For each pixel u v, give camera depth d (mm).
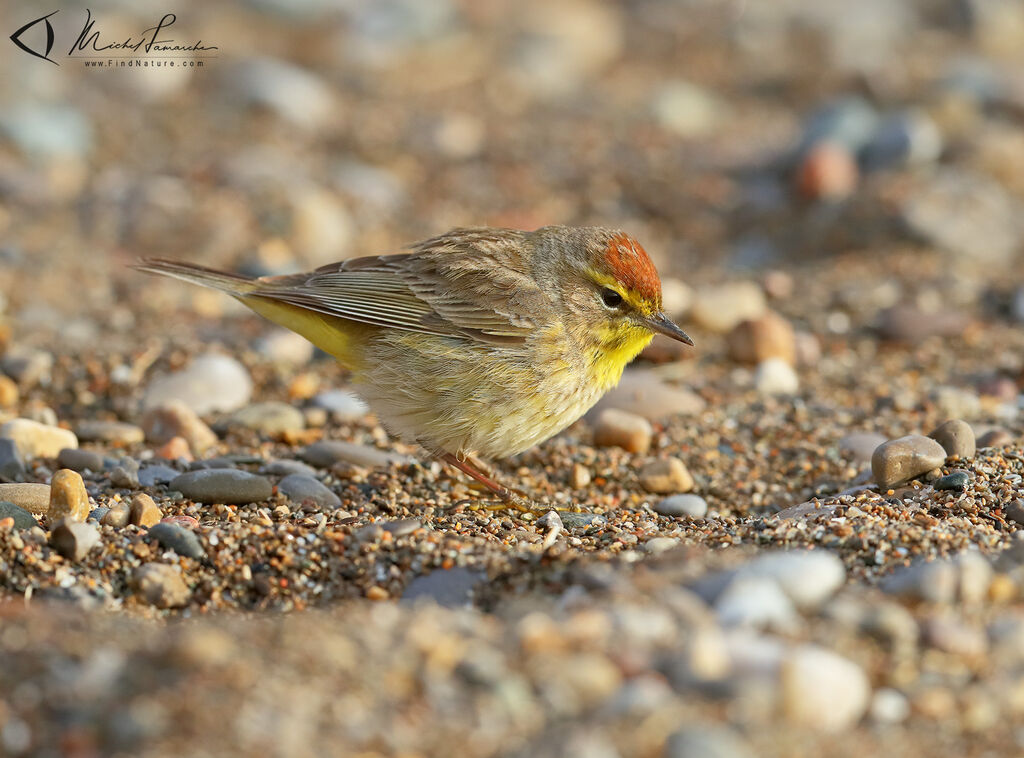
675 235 19625
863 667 7000
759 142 22328
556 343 10617
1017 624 7367
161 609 8203
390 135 22125
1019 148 20344
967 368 14570
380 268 11141
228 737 6012
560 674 6629
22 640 6855
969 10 27656
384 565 8523
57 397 13555
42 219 18500
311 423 12773
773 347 14688
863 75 23672
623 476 11609
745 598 7355
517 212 19828
